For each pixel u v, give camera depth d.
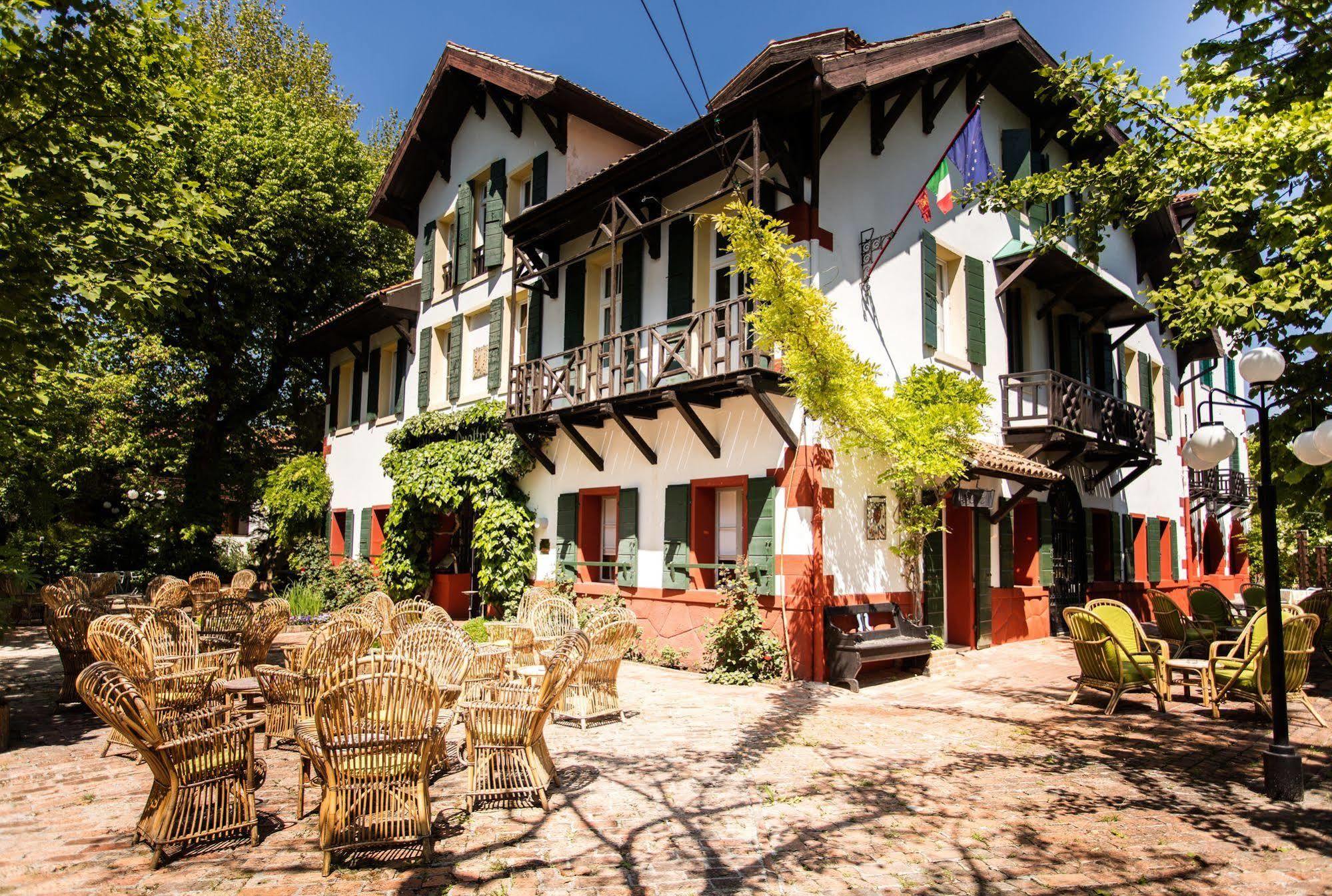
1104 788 5.27
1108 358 14.67
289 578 19.25
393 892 3.70
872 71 9.22
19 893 3.66
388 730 4.01
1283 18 5.95
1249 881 3.88
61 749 6.29
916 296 10.81
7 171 6.09
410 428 14.97
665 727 6.90
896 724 7.05
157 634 7.41
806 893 3.73
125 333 17.62
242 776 4.32
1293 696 7.12
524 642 8.09
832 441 9.32
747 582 9.13
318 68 27.33
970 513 11.21
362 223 21.00
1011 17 10.95
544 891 3.72
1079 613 7.61
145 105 6.99
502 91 14.34
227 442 20.95
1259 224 5.79
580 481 12.09
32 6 5.91
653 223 9.66
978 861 4.10
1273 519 5.32
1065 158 14.37
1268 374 5.24
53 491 14.33
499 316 14.22
